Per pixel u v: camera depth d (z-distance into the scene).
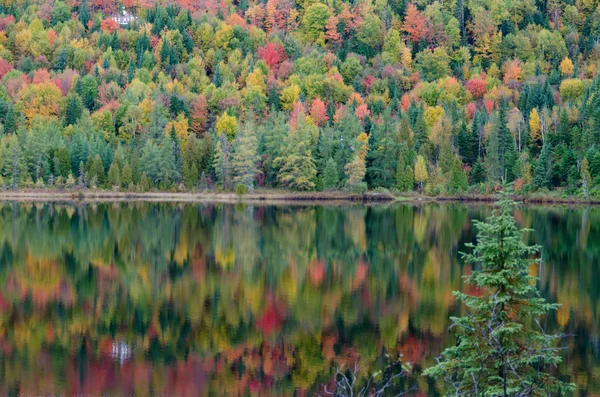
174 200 118.06
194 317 38.97
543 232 72.12
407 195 122.75
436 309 40.06
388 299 42.69
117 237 68.88
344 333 35.78
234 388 29.16
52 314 39.44
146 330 36.56
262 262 55.69
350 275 50.25
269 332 36.09
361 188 121.75
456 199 120.25
